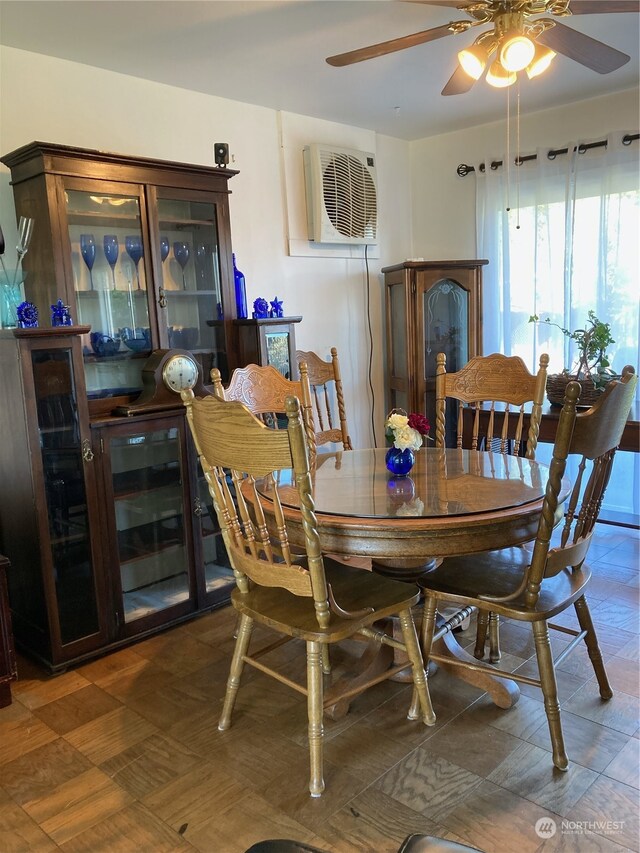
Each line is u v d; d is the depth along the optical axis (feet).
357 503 6.15
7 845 5.22
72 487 7.95
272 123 11.80
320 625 5.60
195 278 9.71
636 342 12.03
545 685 5.87
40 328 7.38
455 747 6.22
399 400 14.24
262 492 6.72
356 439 14.12
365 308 14.10
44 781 5.97
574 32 6.48
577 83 11.21
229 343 10.06
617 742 6.17
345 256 13.51
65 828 5.38
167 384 8.75
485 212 13.64
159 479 8.87
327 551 5.97
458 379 9.29
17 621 8.44
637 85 11.42
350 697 6.38
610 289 12.14
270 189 11.89
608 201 11.98
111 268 8.66
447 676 7.50
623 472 12.69
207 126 10.79
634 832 5.12
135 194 8.64
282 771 5.99
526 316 13.35
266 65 9.53
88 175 8.09
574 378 10.97
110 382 8.86
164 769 6.07
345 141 13.08
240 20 8.02
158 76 9.80
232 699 6.63
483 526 5.66
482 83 10.87
